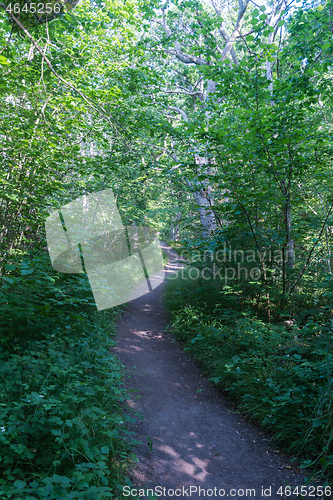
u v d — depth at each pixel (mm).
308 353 4109
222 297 6270
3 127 4656
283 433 3209
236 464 3002
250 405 3701
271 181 5840
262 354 4336
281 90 5223
